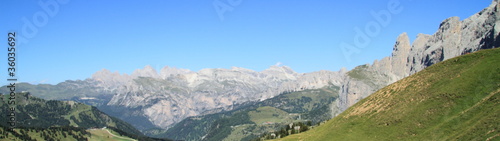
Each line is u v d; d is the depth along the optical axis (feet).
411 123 567.18
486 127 450.71
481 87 564.71
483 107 509.76
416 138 526.98
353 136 619.26
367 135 601.62
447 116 542.16
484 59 629.51
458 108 547.49
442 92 601.62
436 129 520.83
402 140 538.06
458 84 597.93
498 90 531.09
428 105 588.50
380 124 613.11
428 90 632.38
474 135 451.12
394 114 618.44
